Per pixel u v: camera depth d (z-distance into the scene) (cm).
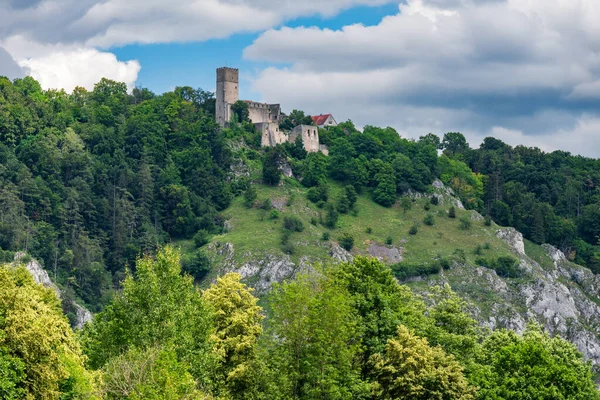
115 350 13625
